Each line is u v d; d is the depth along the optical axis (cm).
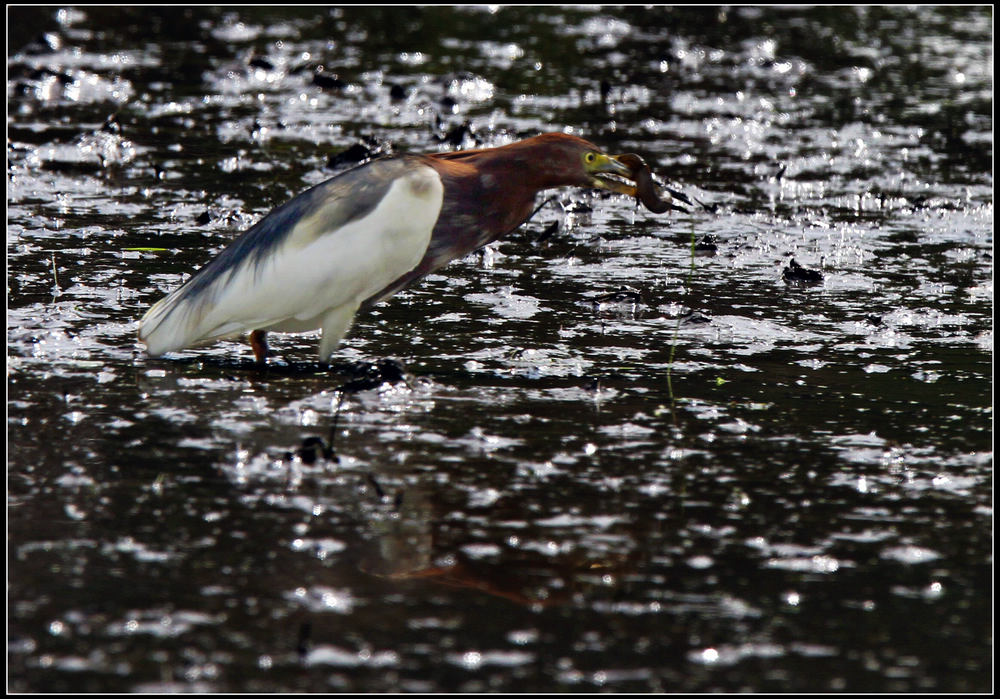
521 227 1443
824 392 977
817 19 2803
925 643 651
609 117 1945
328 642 635
